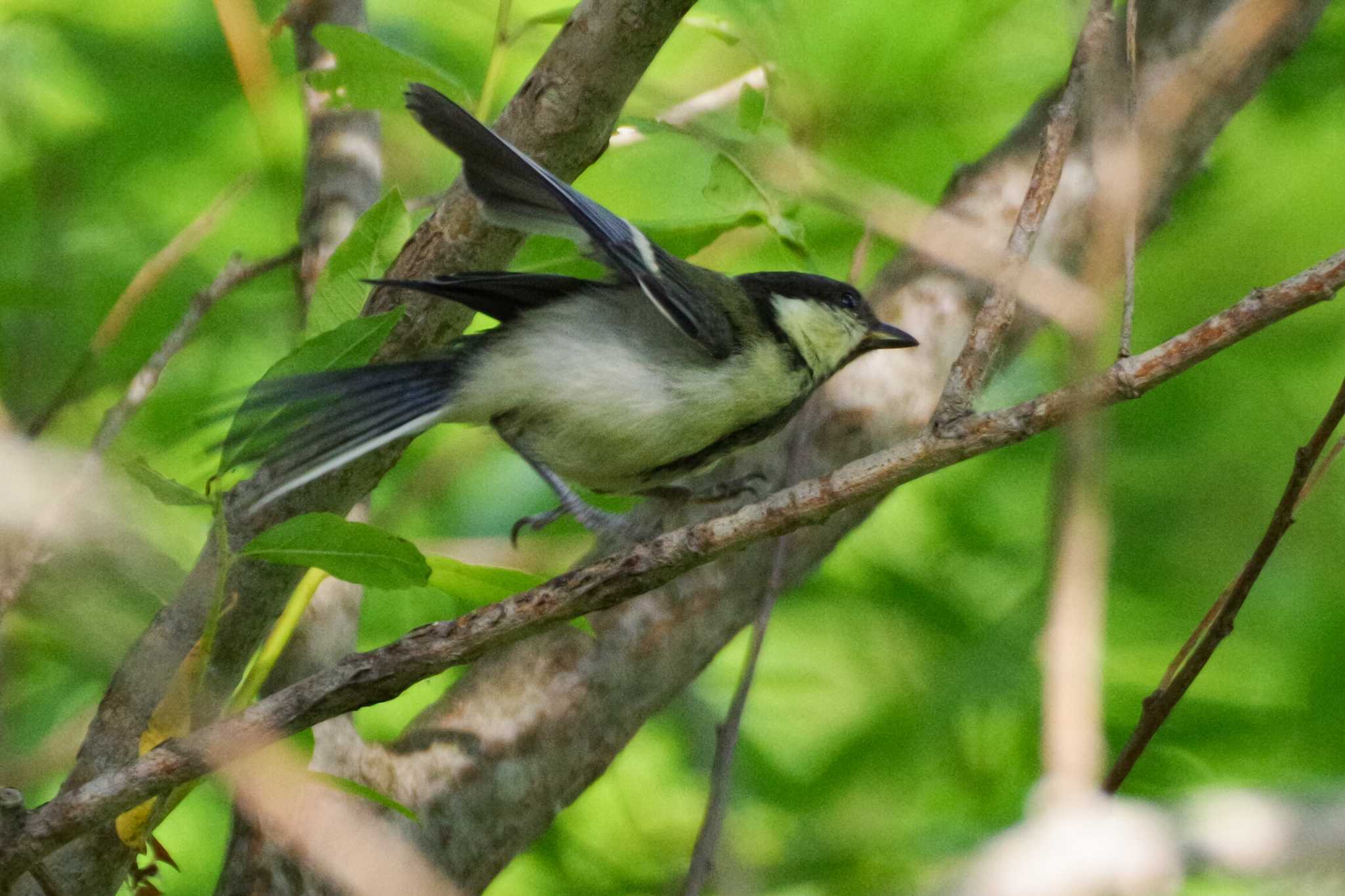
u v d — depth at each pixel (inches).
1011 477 152.4
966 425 144.6
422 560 145.0
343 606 148.7
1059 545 144.6
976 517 152.3
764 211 149.1
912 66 151.0
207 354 151.9
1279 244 152.5
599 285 148.6
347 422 147.1
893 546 152.4
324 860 146.1
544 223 147.0
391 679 144.7
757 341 148.5
